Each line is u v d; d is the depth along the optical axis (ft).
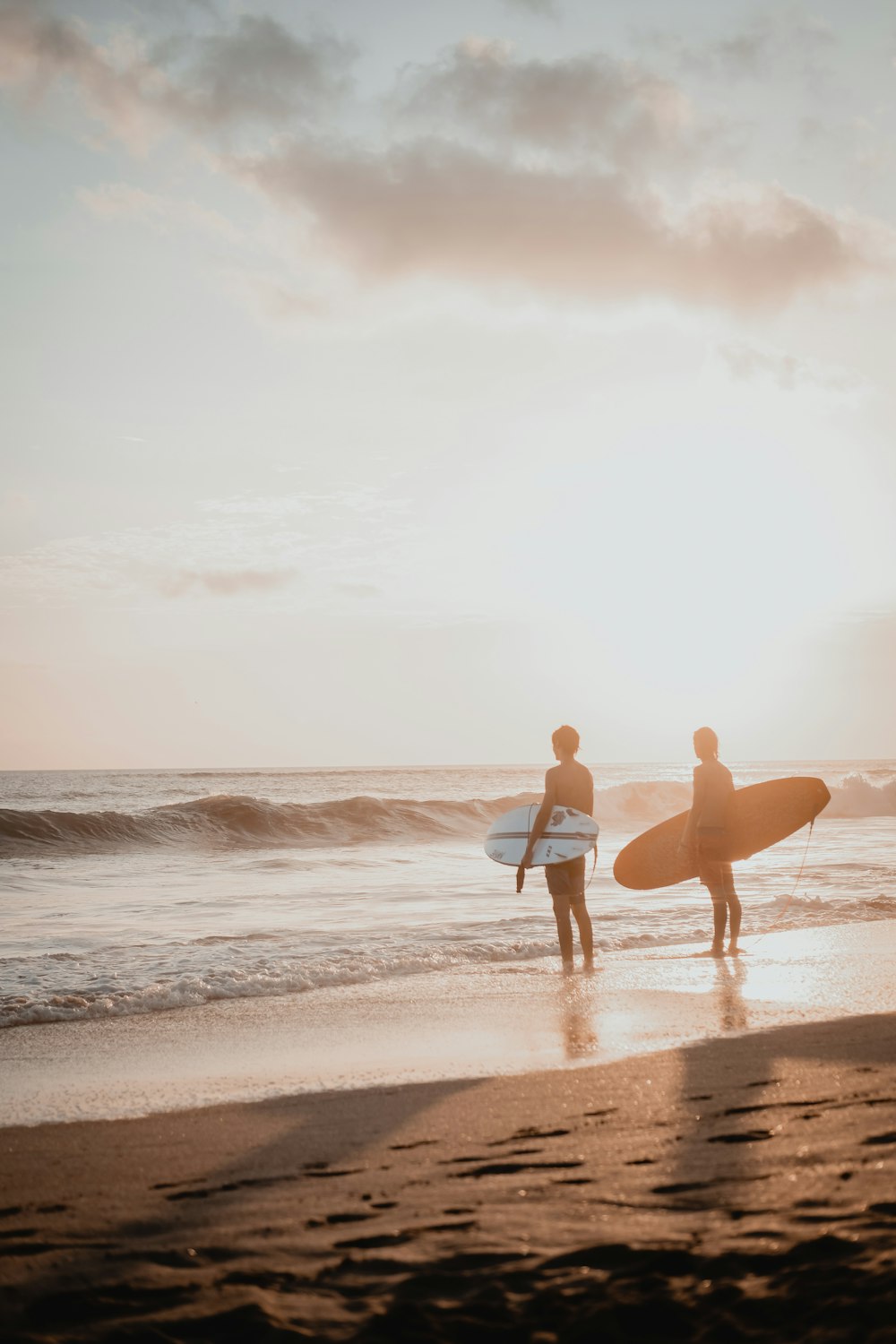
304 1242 7.98
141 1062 15.60
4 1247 8.01
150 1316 6.68
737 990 20.61
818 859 53.67
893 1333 5.76
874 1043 15.35
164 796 175.11
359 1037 17.15
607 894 39.47
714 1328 6.05
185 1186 9.64
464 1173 9.65
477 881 47.52
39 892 43.39
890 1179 8.76
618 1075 13.67
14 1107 12.85
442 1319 6.38
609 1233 7.73
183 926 31.94
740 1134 10.50
